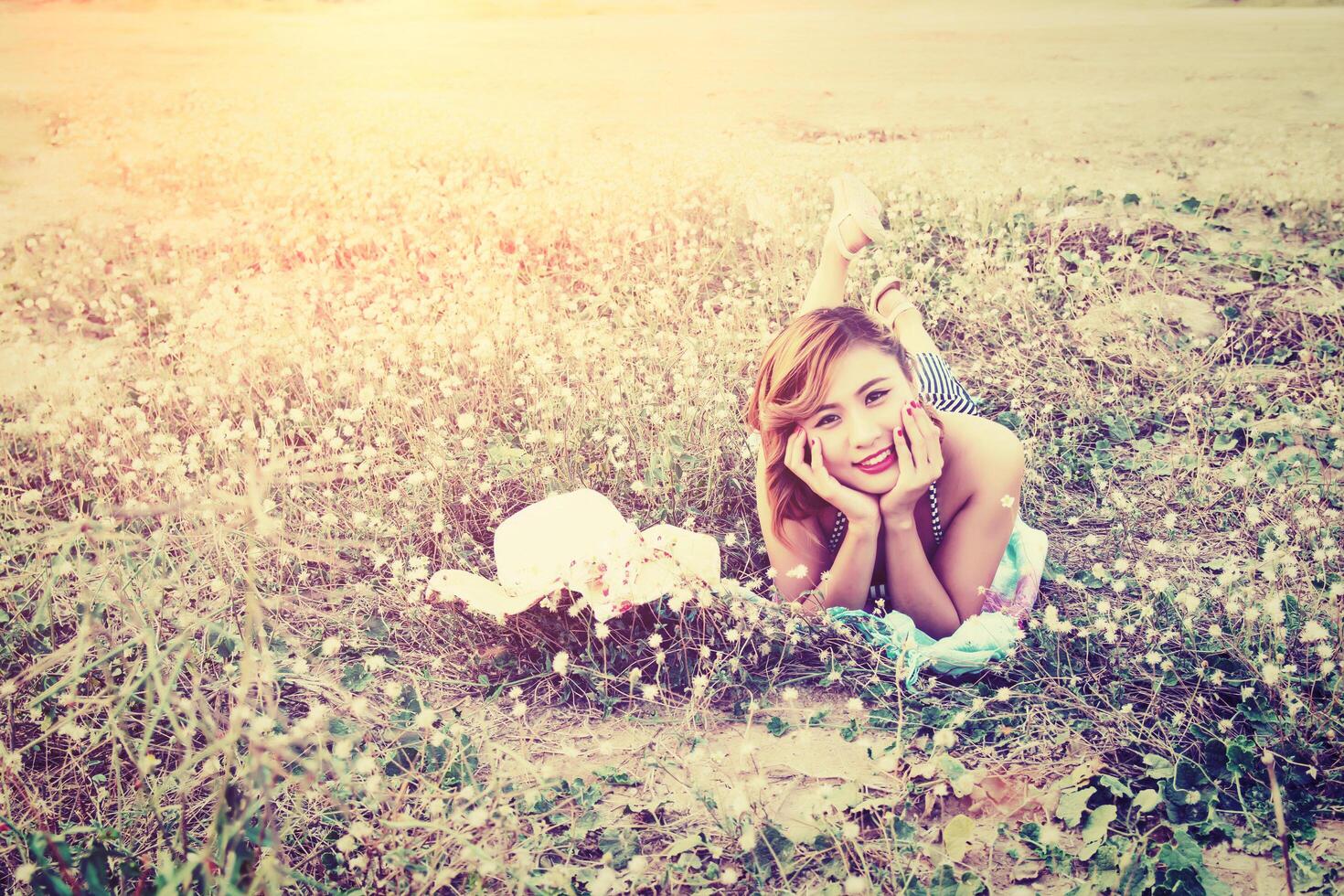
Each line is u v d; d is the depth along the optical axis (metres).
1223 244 5.35
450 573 2.88
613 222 5.64
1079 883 2.03
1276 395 3.99
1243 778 2.24
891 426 2.45
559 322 4.55
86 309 5.24
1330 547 2.91
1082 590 2.93
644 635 2.76
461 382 3.91
